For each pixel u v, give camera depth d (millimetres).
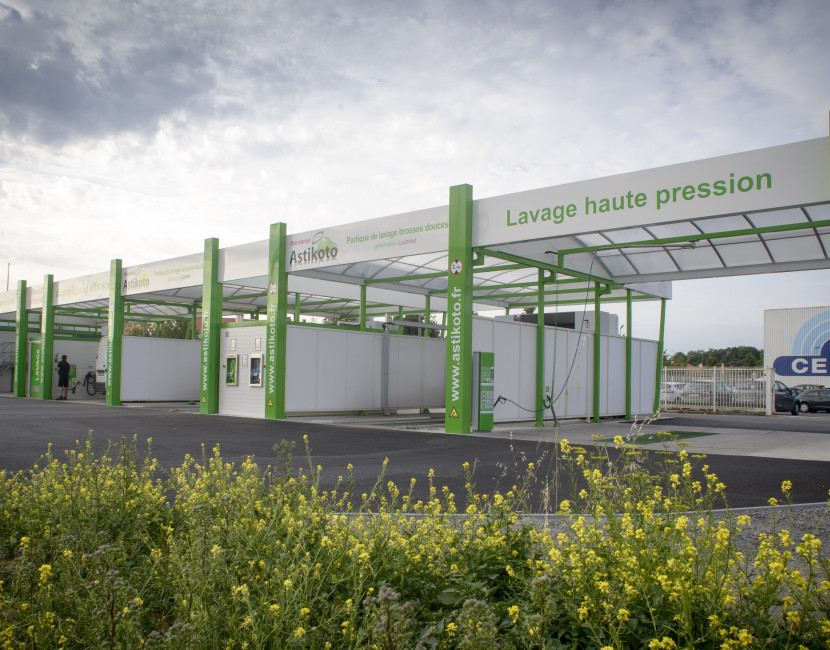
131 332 50406
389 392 22109
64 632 2852
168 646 2379
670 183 12148
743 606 2916
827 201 10594
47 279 30141
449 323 14992
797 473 9219
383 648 2316
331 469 9227
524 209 14016
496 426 16703
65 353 34156
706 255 16672
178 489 5949
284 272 19047
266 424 16703
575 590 3000
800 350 35906
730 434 16188
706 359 81875
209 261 21219
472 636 2174
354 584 3266
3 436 12992
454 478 8500
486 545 3682
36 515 4488
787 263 16172
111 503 4465
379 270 20406
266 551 3557
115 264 25672
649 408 23594
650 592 2910
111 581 2758
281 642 2777
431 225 15555
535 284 21109
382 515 4262
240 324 20422
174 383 27641
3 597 3178
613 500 4062
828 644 2633
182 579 3072
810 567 2895
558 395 18484
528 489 7637
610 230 12906
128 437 13102
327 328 20219
